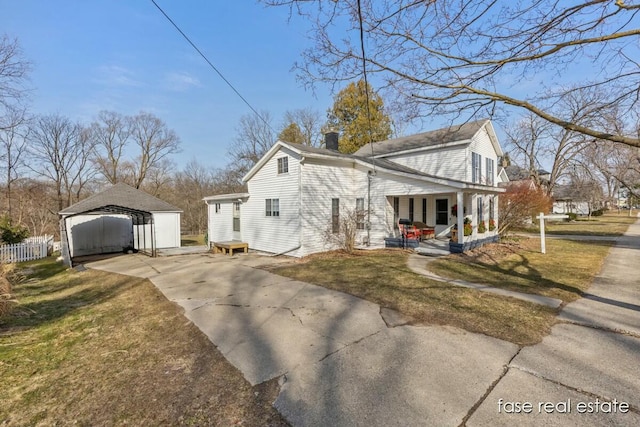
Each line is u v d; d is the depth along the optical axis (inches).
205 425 98.5
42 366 145.6
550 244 543.5
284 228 491.2
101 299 275.0
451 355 138.3
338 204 507.5
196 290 281.1
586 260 384.5
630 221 1165.7
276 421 99.1
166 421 101.0
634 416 96.0
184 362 142.8
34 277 416.2
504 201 642.8
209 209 690.8
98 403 113.3
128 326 196.7
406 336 160.1
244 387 119.6
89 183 1256.8
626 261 376.5
